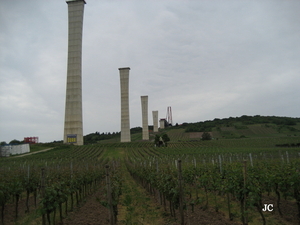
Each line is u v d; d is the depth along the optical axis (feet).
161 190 46.98
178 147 270.46
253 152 164.76
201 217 41.60
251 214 41.60
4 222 43.14
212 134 409.49
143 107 402.72
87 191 74.43
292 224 36.68
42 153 219.20
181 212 35.06
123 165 169.48
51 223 41.45
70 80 253.44
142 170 80.38
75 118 251.39
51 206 35.99
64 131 253.03
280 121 445.78
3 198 41.75
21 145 235.61
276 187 40.93
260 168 53.31
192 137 418.10
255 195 32.55
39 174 59.41
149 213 46.50
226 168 54.08
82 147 242.78
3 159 186.09
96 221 41.60
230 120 544.21
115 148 282.36
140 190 78.02
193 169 63.16
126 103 331.98
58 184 40.47
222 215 42.78
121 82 332.60
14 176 52.90
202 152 194.70
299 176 38.14
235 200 53.62
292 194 39.19
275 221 38.04
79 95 252.42
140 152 244.22
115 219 39.86
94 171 80.33
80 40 256.52
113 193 39.63
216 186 45.62
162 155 195.42
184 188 42.24
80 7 256.93
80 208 52.75
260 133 373.81
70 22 257.34
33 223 42.14
